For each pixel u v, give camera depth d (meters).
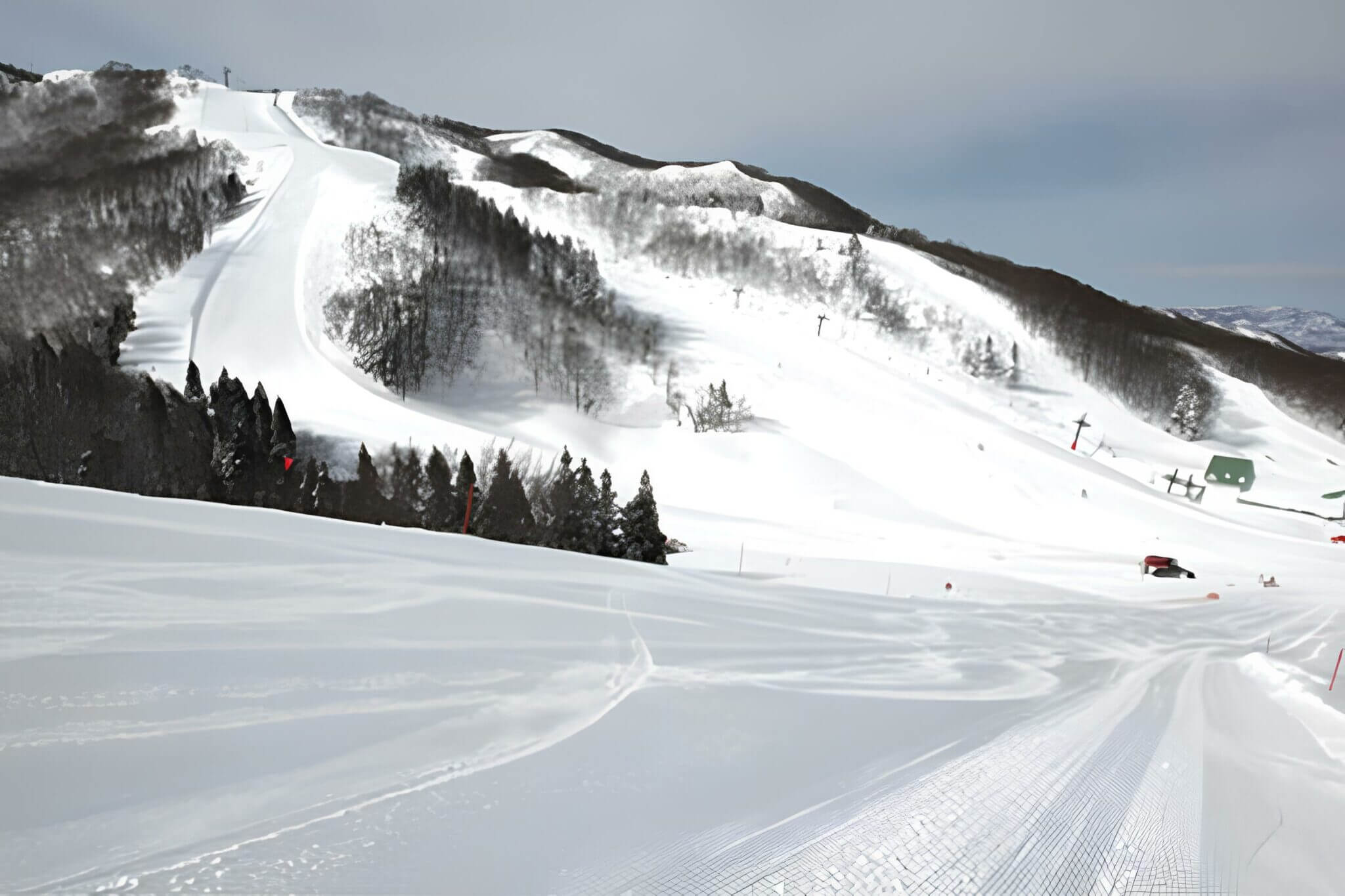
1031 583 34.31
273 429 47.00
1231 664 16.22
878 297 147.00
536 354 90.44
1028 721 7.90
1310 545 58.88
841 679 8.70
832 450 75.44
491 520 30.34
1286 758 8.09
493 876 3.42
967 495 65.38
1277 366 177.75
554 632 8.62
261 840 3.53
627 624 9.67
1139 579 39.44
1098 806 5.48
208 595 7.80
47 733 4.39
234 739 4.62
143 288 82.88
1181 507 67.44
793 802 4.73
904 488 66.75
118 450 38.72
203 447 39.75
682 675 7.62
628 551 30.30
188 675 5.57
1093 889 4.21
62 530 9.25
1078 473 72.38
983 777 5.67
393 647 7.02
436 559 11.80
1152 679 12.57
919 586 31.55
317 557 10.28
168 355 71.06
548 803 4.28
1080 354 142.62
